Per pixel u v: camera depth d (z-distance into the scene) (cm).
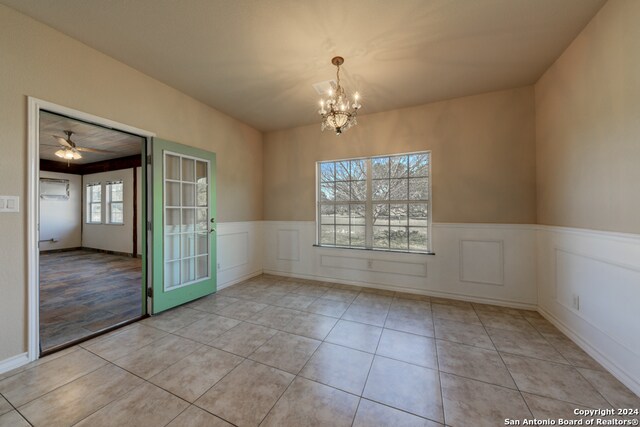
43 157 631
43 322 257
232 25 200
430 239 341
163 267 282
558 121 242
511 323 256
